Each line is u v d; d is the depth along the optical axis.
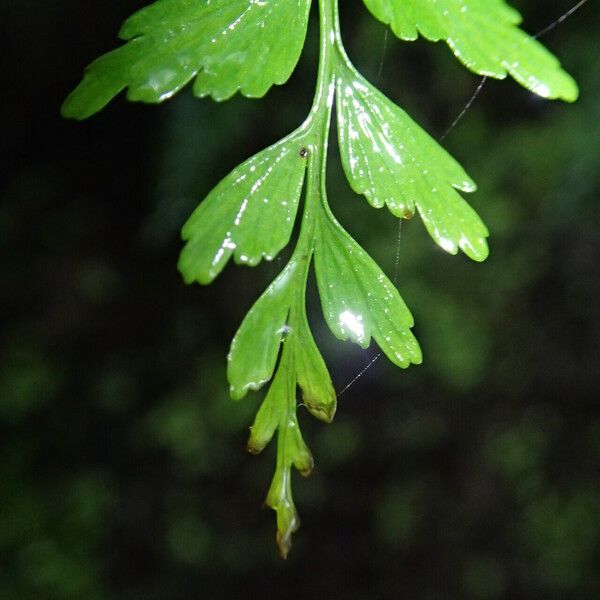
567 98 0.24
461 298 0.94
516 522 0.94
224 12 0.24
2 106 1.11
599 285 0.92
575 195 0.80
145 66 0.24
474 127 0.92
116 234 1.13
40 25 1.04
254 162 0.24
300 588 0.97
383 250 0.91
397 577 0.96
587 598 0.90
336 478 1.00
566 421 0.96
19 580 0.93
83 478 1.00
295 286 0.25
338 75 0.25
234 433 1.01
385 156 0.24
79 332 1.08
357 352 0.87
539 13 0.78
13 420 1.03
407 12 0.24
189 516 0.99
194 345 1.06
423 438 0.99
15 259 1.11
